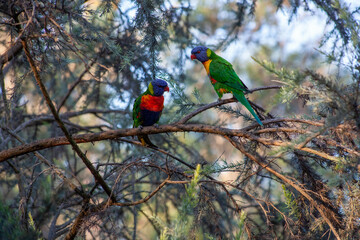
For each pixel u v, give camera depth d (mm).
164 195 12125
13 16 6488
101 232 8383
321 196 6453
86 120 16328
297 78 5215
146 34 8055
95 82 12078
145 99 8352
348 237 6000
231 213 10953
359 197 5855
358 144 6059
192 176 7023
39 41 7320
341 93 5172
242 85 8836
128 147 12320
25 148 7055
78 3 7520
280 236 8664
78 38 7734
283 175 6656
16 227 5555
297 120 6605
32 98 13320
